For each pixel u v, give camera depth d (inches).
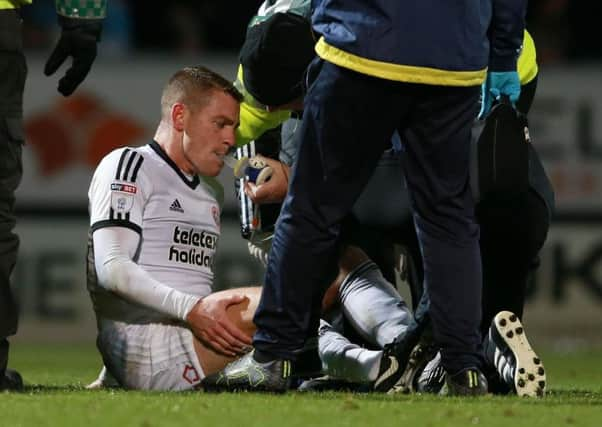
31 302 1459.2
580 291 1454.2
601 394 687.7
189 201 646.5
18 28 592.4
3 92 588.4
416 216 598.2
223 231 1429.6
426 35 555.5
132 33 1672.0
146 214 636.7
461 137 581.0
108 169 632.4
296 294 588.7
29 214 1466.5
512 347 627.8
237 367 607.2
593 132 1465.3
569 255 1456.7
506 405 556.7
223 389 617.9
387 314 676.7
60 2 615.8
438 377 645.9
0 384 603.2
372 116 567.8
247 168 687.1
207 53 1660.9
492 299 666.2
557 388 754.2
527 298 1449.3
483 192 619.5
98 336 650.8
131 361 633.6
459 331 603.5
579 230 1459.2
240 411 510.6
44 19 1627.7
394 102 566.3
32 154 1471.5
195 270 648.4
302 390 655.8
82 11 616.4
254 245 722.2
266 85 642.2
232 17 1675.7
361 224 698.8
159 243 638.5
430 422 490.3
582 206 1461.6
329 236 584.4
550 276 1454.2
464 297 598.2
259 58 636.7
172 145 644.7
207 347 628.4
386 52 553.9
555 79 1470.2
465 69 564.4
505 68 609.9
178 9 1667.1
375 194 693.3
